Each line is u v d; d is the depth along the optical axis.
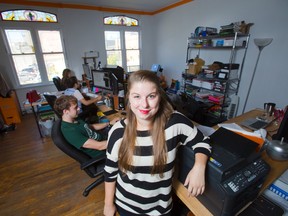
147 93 0.60
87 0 3.81
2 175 2.03
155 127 0.67
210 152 0.72
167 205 0.81
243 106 3.03
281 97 2.51
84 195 1.67
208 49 3.53
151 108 0.62
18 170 2.11
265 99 2.71
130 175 0.71
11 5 3.54
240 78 2.98
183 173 0.84
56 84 3.48
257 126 1.48
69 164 2.20
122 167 0.70
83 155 1.36
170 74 4.89
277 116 1.66
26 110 4.13
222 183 0.63
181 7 3.99
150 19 5.12
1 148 2.61
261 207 0.90
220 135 0.96
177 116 0.73
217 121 2.63
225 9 3.03
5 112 3.38
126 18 4.85
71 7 4.05
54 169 2.11
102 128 1.77
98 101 2.54
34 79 4.19
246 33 2.65
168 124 0.69
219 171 0.62
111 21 4.68
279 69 2.46
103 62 4.82
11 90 3.63
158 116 0.68
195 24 3.72
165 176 0.72
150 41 5.35
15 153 2.47
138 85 0.59
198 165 0.67
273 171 0.92
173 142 0.69
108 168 0.78
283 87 2.46
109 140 0.73
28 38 3.88
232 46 2.71
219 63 3.05
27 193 1.75
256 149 0.87
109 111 2.12
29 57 4.00
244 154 0.78
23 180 1.94
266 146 1.05
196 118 2.23
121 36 4.93
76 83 3.03
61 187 1.83
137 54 5.37
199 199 0.77
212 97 3.08
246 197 0.72
